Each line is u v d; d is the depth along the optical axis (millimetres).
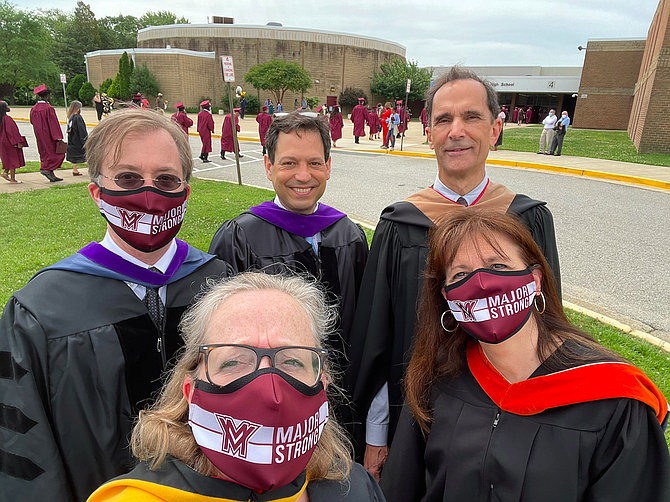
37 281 807
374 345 1124
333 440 744
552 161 7289
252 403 579
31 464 732
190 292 906
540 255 801
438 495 818
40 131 4902
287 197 1203
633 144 10359
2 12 22625
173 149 821
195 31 21891
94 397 787
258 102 20875
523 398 754
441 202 1134
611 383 712
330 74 23109
